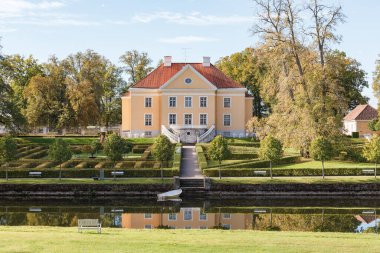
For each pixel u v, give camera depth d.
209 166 45.09
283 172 42.44
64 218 30.12
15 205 35.38
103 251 15.80
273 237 19.64
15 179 41.22
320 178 40.69
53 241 17.42
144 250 16.08
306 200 37.12
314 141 41.25
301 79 48.38
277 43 49.44
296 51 49.28
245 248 16.66
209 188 39.12
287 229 26.56
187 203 36.19
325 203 35.78
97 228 21.30
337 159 50.34
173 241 17.97
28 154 54.41
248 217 30.44
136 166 45.47
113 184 39.16
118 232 20.81
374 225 27.47
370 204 35.28
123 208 34.06
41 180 40.50
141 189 39.19
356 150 49.53
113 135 44.41
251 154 50.69
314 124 46.78
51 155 41.78
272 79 50.25
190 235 19.88
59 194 39.03
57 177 42.25
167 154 41.47
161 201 36.97
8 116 57.44
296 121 47.38
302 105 47.62
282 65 49.69
